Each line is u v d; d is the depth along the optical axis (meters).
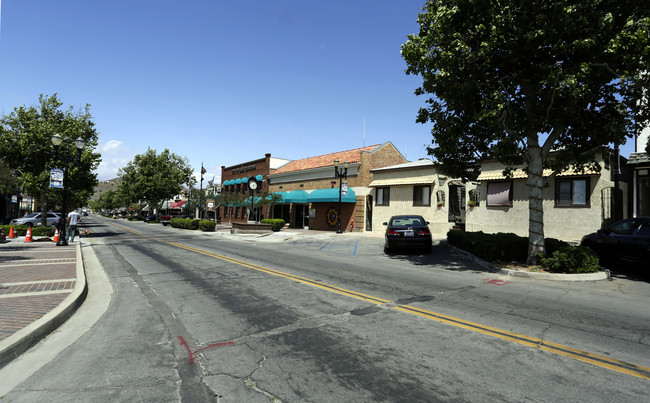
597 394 3.04
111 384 3.28
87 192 28.09
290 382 3.29
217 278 8.61
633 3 7.70
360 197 25.75
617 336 4.49
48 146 22.23
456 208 21.28
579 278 8.19
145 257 12.82
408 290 7.20
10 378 3.42
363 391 3.11
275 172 36.53
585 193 14.31
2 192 32.12
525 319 5.20
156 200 51.22
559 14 7.61
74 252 13.45
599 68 8.10
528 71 8.88
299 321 5.13
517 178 16.17
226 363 3.72
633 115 9.33
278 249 15.48
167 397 3.03
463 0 8.84
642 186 14.13
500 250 10.40
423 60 9.61
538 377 3.36
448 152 10.82
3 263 10.33
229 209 44.53
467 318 5.25
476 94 9.88
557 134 9.48
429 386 3.19
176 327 4.95
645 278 8.49
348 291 7.09
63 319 5.24
